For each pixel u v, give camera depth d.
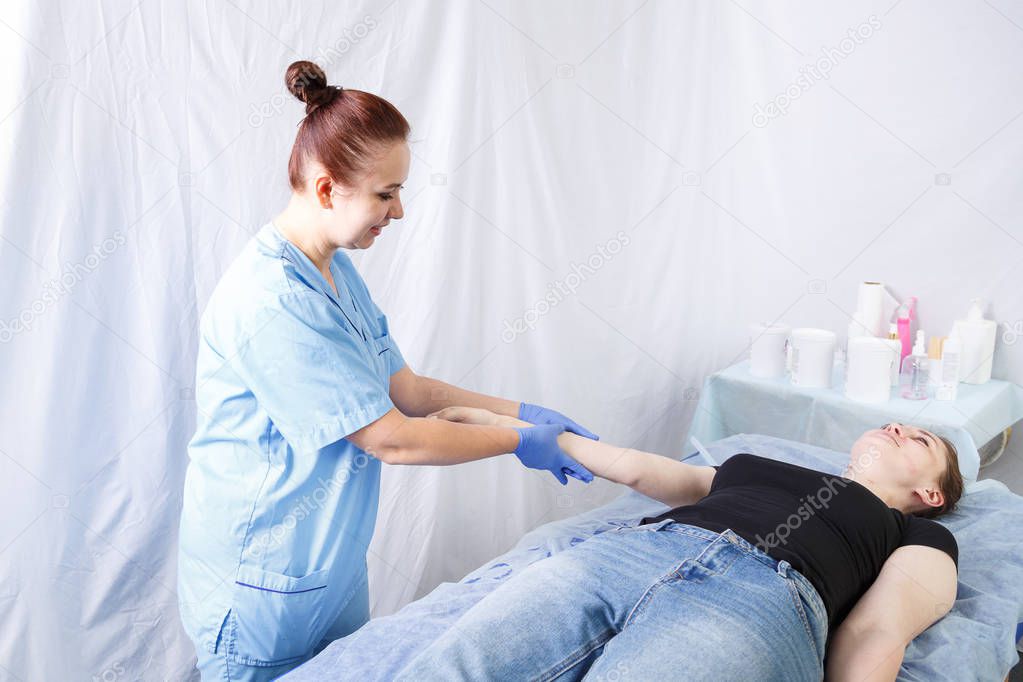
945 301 2.40
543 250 2.32
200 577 1.37
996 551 1.66
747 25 2.47
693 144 2.51
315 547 1.35
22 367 1.59
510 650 1.23
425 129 2.05
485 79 2.11
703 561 1.38
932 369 2.30
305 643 1.41
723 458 2.07
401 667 1.27
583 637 1.28
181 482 1.81
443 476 2.23
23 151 1.53
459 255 2.16
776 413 2.35
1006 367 2.33
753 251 2.61
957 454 1.95
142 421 1.74
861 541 1.53
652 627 1.27
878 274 2.49
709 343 2.66
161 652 1.82
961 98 2.27
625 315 2.52
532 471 2.43
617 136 2.40
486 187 2.19
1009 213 2.26
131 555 1.76
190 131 1.70
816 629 1.34
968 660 1.36
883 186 2.43
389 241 2.06
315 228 1.31
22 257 1.56
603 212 2.42
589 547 1.44
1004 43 2.18
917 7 2.28
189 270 1.75
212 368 1.31
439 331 2.14
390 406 1.30
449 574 2.33
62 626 1.70
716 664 1.20
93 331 1.66
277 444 1.31
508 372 2.33
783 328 2.40
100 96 1.59
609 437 2.58
